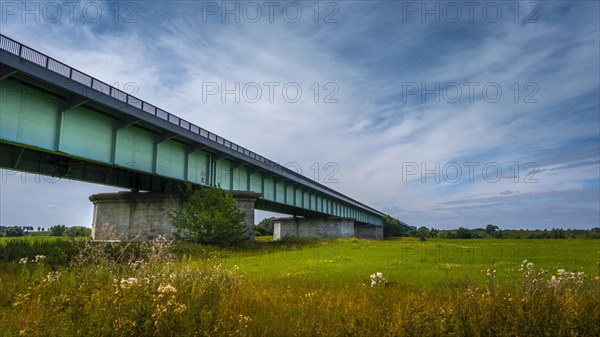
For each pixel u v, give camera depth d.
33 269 14.15
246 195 42.47
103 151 28.64
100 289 8.34
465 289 11.40
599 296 9.30
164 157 34.69
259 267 21.91
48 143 24.56
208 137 38.38
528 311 7.50
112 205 40.16
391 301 9.98
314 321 7.59
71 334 6.16
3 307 8.96
